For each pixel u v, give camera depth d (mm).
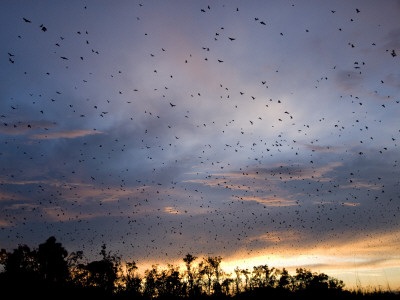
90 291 32750
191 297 41250
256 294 38312
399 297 27047
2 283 28281
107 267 35531
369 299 28422
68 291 31031
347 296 31000
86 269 34688
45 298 28234
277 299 36312
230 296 41031
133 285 36625
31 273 30844
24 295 27625
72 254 35188
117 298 34312
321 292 34281
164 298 39594
